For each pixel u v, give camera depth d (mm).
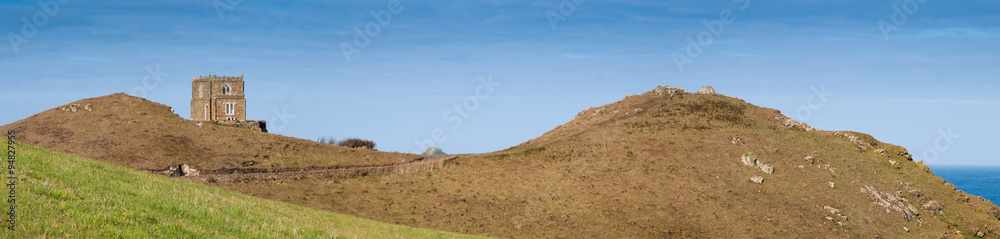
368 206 90125
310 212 54156
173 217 33750
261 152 108500
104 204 32281
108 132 109625
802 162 116938
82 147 102250
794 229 90000
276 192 92062
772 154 119500
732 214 93938
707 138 126312
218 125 123688
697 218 92000
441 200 95250
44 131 109688
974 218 104000
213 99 147875
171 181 49812
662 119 138625
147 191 39125
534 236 82750
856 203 101812
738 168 112312
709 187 103688
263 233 35438
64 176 37062
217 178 94750
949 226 99438
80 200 31766
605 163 113750
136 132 110750
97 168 43906
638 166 111875
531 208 94312
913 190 109375
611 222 89125
